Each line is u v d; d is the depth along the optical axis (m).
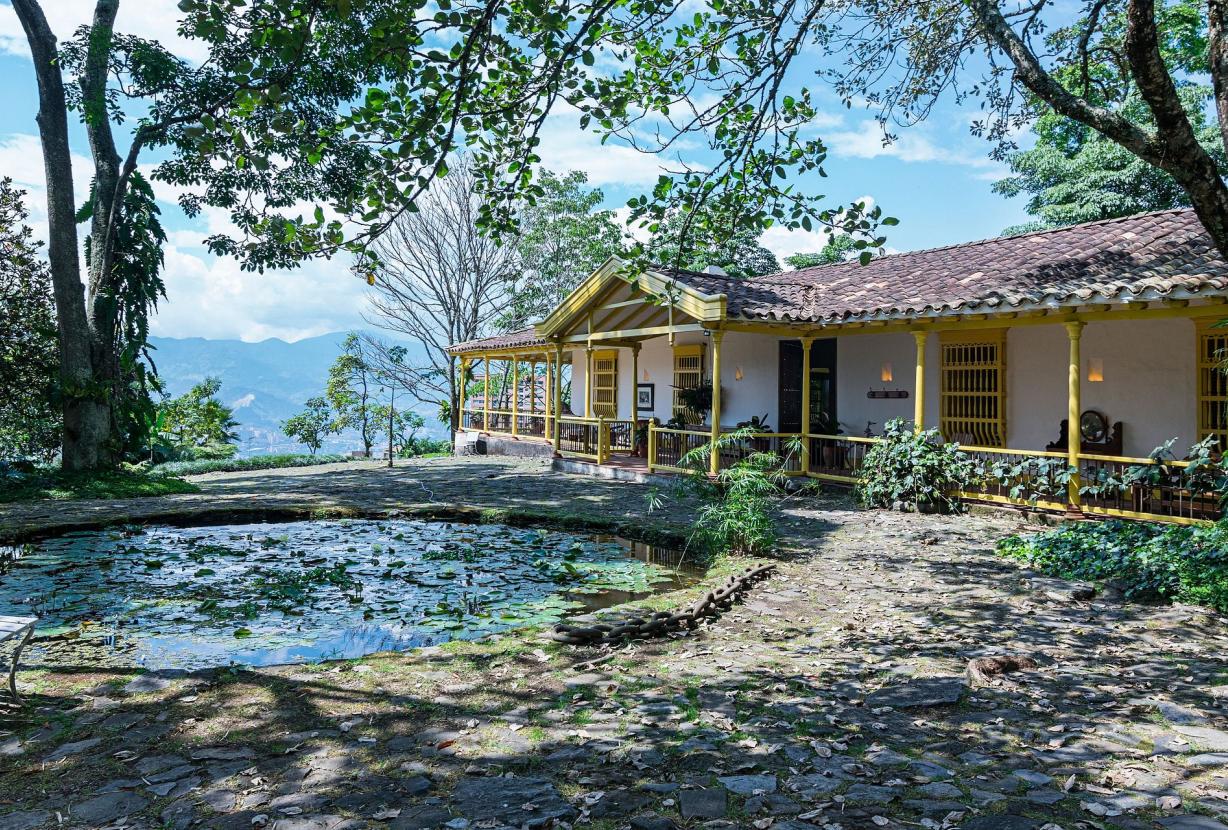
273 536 10.26
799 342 16.00
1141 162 19.58
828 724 3.79
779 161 6.02
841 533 9.75
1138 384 10.98
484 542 9.76
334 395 29.86
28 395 19.58
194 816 2.85
